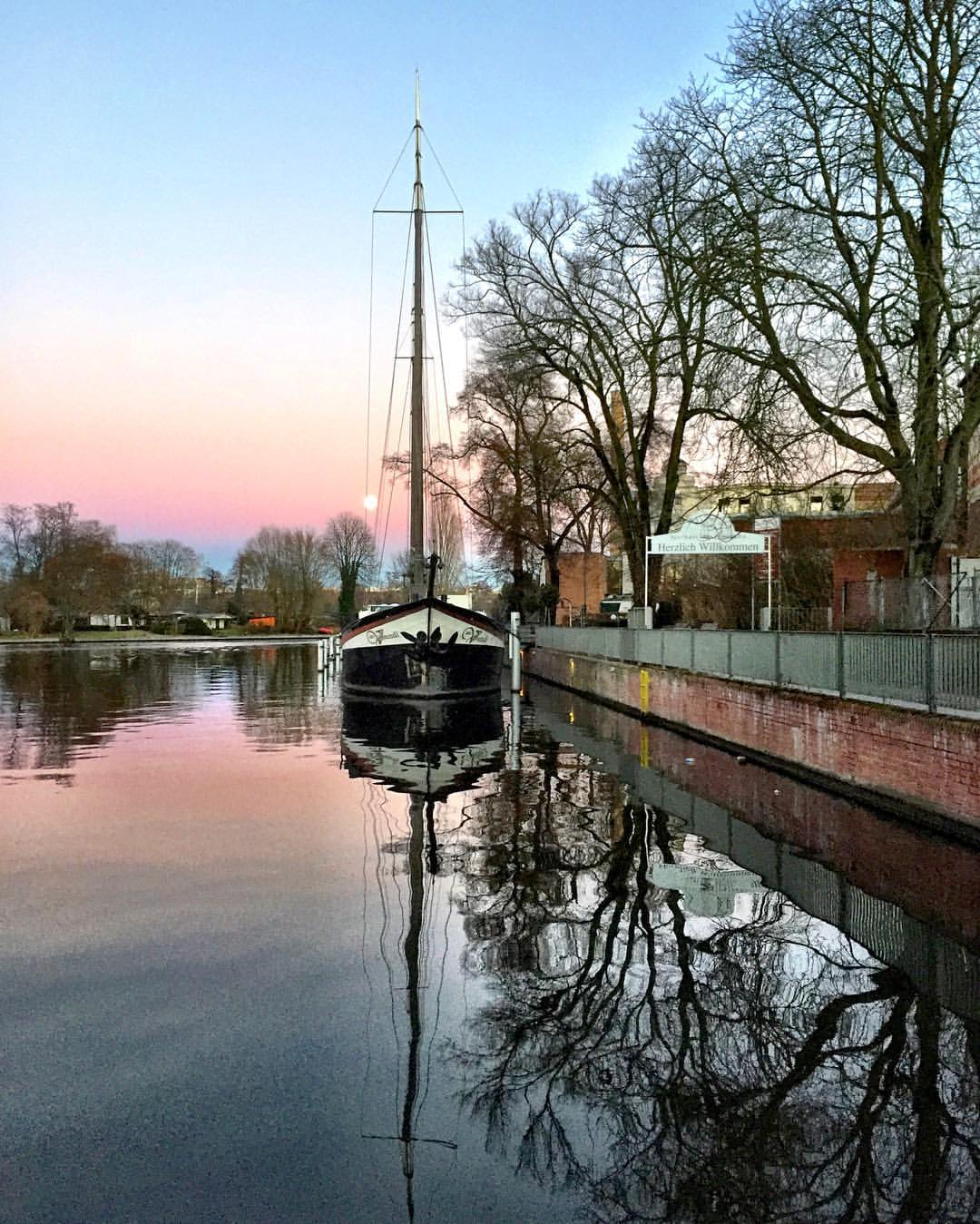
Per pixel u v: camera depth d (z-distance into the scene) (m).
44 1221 3.12
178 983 5.19
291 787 11.59
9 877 7.39
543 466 34.22
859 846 8.44
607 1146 3.56
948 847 8.38
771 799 10.70
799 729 12.32
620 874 7.51
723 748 15.16
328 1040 4.46
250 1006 4.86
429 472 27.98
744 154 18.14
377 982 5.20
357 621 27.47
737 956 5.63
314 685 31.27
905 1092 3.97
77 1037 4.50
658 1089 4.00
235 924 6.23
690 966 5.45
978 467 23.56
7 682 31.86
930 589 16.89
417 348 26.94
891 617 18.44
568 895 6.93
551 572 40.66
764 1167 3.44
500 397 36.53
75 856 8.09
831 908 6.60
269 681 33.53
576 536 47.25
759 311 18.31
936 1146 3.56
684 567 40.78
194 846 8.46
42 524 76.19
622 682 22.44
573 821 9.54
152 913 6.46
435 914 6.46
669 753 14.59
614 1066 4.20
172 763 13.61
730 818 9.67
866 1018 4.72
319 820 9.59
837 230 17.64
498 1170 3.41
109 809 10.15
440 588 38.00
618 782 11.89
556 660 32.06
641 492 27.41
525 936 5.98
